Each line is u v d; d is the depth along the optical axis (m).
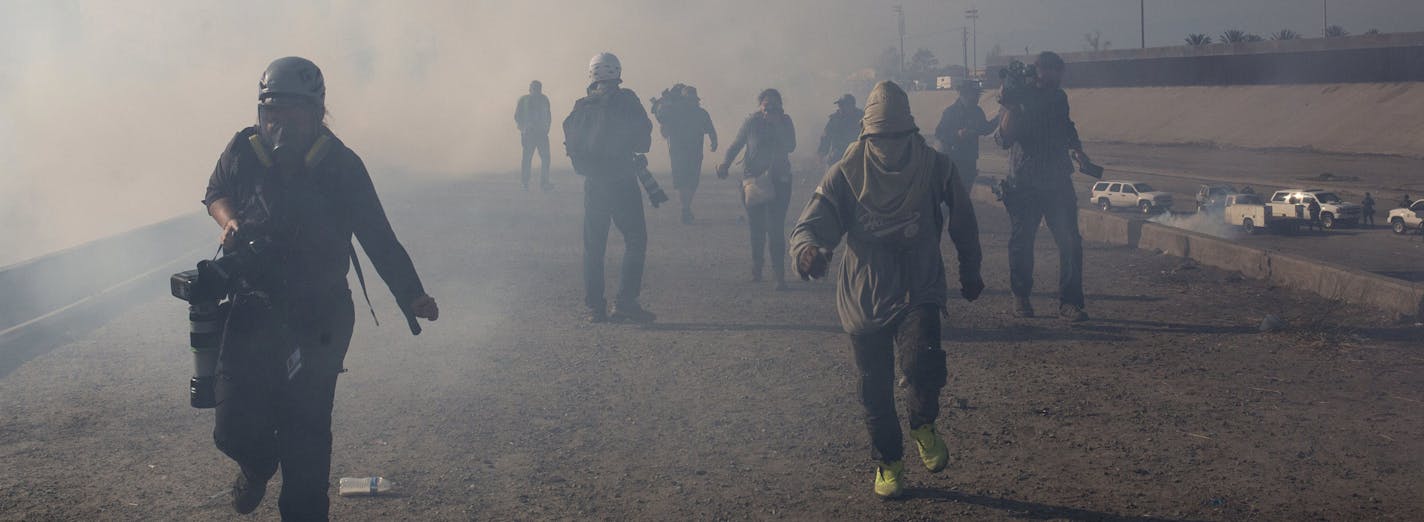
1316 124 51.53
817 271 4.05
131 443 5.01
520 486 4.41
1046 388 5.90
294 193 3.40
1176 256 11.34
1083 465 4.60
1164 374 6.20
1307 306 8.26
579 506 4.18
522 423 5.33
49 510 4.13
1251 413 5.37
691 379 6.20
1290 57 58.91
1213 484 4.35
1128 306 8.45
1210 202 21.14
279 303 3.39
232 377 3.32
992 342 7.12
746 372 6.34
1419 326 7.34
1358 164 39.28
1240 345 6.94
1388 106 49.34
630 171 7.74
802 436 5.08
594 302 7.95
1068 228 7.79
